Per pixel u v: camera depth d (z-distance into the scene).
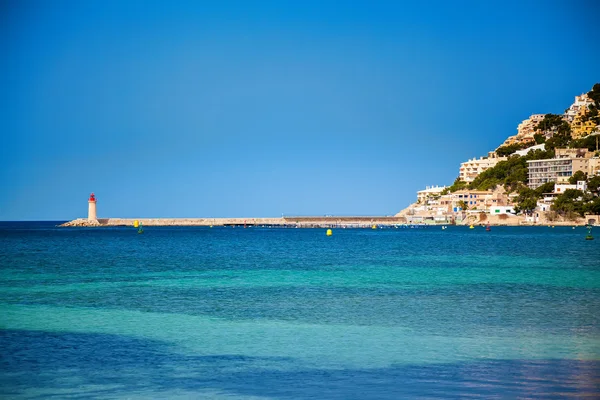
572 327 44.53
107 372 33.53
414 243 164.75
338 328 44.53
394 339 40.97
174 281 72.62
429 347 38.75
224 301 56.66
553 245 148.25
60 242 174.50
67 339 40.97
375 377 32.47
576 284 68.38
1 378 32.47
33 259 107.12
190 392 30.38
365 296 59.62
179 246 153.25
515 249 133.50
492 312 50.56
